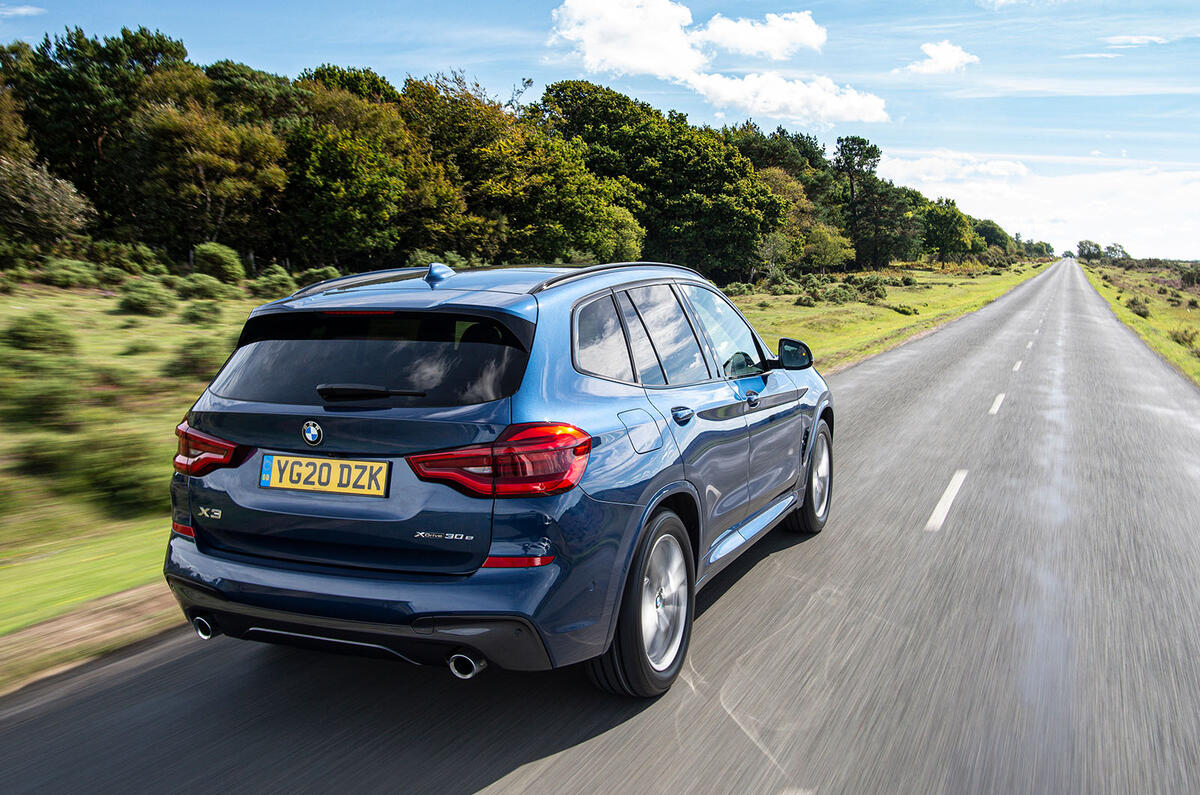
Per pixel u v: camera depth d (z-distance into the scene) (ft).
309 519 9.23
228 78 195.11
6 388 27.37
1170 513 21.59
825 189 411.95
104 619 13.14
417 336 9.59
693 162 287.89
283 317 10.19
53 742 9.57
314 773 8.94
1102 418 38.34
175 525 10.30
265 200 179.93
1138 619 14.05
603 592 9.50
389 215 180.75
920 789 8.75
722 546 13.28
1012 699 10.92
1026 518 20.61
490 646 8.79
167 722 10.05
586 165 290.97
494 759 9.25
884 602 14.51
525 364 9.30
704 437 11.93
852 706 10.63
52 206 138.00
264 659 11.89
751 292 213.05
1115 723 10.34
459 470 8.70
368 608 8.82
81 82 191.52
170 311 67.92
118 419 28.96
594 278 11.45
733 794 8.62
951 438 32.01
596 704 10.61
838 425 34.99
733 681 11.32
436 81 211.20
